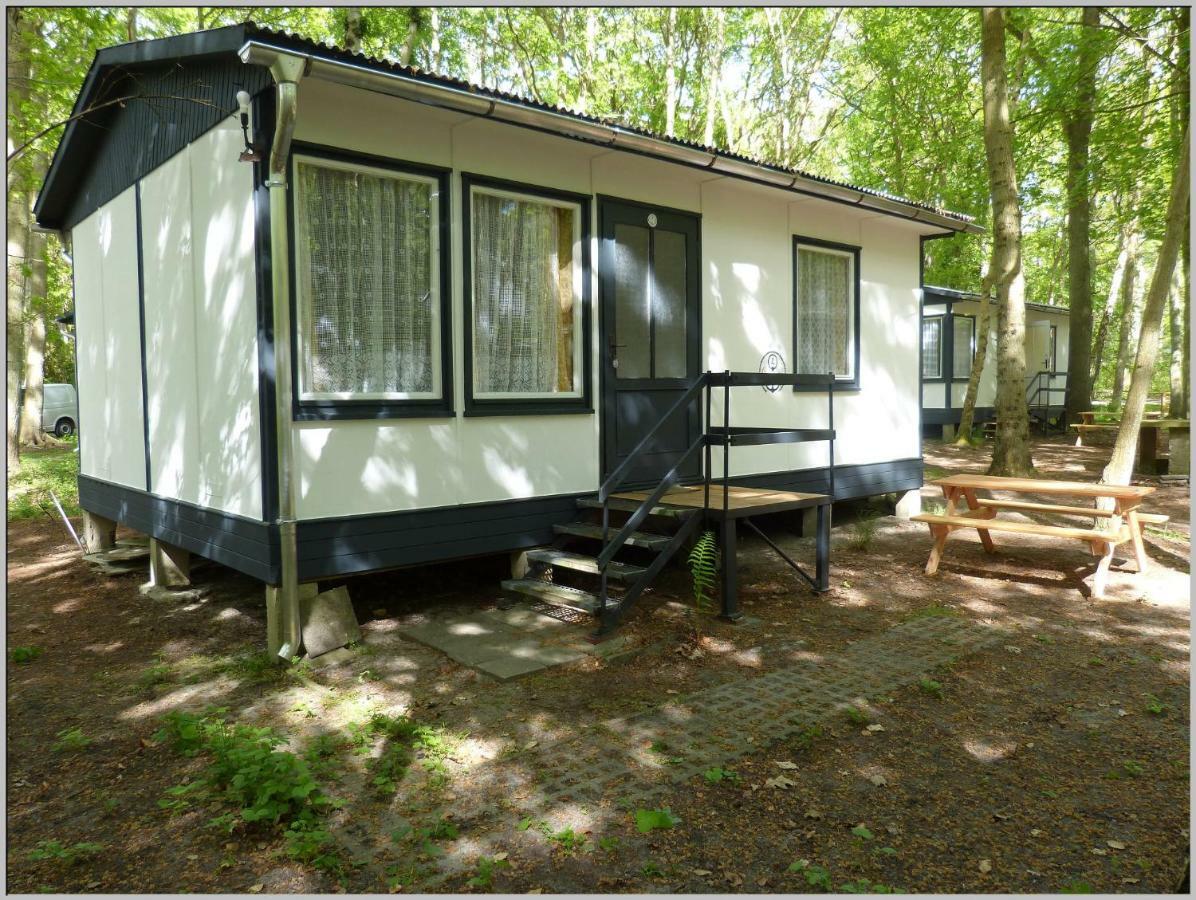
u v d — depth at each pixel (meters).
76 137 7.53
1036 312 20.33
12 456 14.02
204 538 5.55
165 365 6.26
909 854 2.75
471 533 5.58
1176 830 2.90
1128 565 6.85
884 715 3.90
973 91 16.89
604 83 17.78
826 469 8.36
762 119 18.59
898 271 9.25
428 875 2.65
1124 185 14.12
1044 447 15.95
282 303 4.53
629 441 6.63
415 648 4.93
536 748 3.56
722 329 7.32
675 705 4.02
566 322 6.29
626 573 5.16
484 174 5.66
